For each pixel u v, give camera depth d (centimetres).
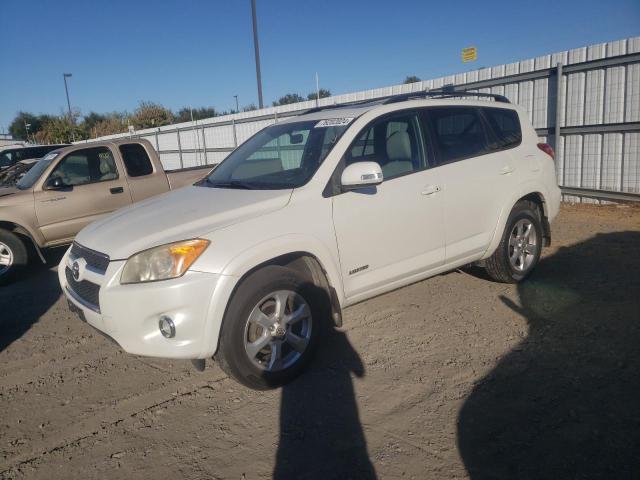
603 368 354
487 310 472
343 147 400
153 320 322
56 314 565
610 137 898
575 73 927
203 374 396
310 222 366
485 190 474
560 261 605
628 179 886
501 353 389
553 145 984
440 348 405
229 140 1878
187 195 427
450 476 263
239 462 288
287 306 362
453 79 1127
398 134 435
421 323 454
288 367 361
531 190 512
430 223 436
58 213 733
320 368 387
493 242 490
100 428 334
